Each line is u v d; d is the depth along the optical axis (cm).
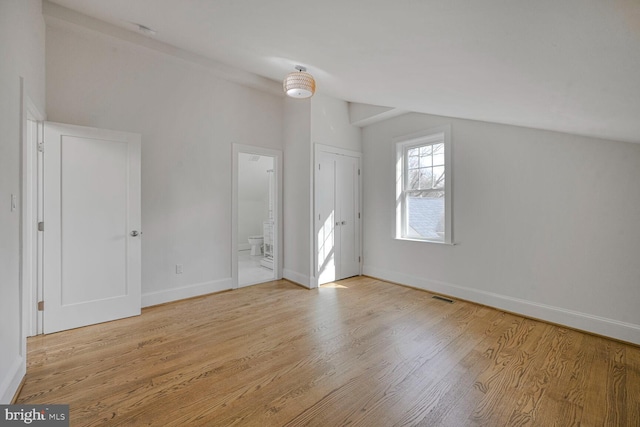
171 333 250
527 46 112
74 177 259
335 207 422
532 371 193
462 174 337
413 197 399
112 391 171
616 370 194
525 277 290
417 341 235
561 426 145
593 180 251
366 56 179
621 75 113
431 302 332
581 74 122
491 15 97
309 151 391
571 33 94
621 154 238
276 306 318
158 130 322
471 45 125
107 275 275
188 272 345
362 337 242
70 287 257
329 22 143
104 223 273
